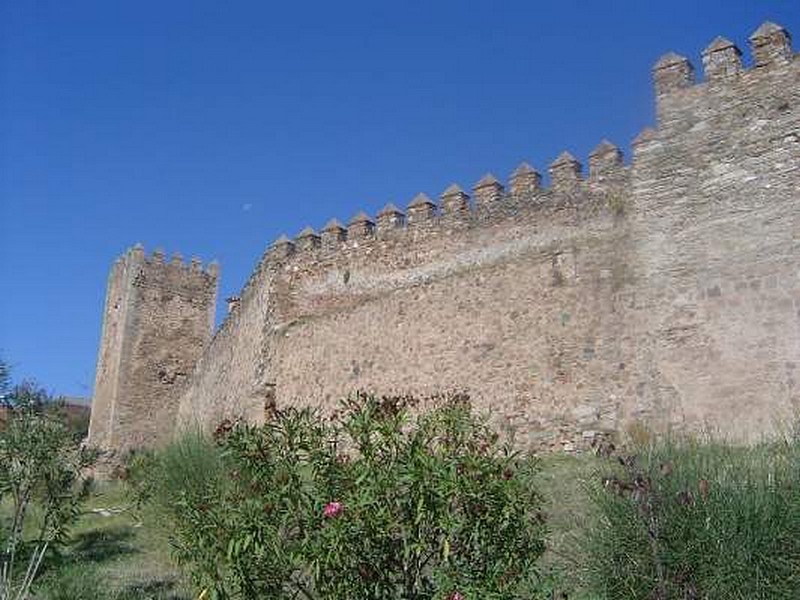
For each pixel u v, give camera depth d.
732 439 14.46
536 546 7.05
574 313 17.59
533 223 19.03
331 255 23.73
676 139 16.86
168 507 14.25
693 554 8.57
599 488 10.33
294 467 6.91
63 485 13.24
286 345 24.09
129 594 11.48
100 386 37.84
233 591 6.67
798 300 14.52
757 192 15.51
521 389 17.94
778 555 8.41
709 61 16.81
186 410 34.56
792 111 15.48
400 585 6.87
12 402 13.46
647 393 15.92
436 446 7.12
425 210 21.55
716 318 15.38
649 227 16.83
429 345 20.09
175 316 38.31
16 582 11.84
